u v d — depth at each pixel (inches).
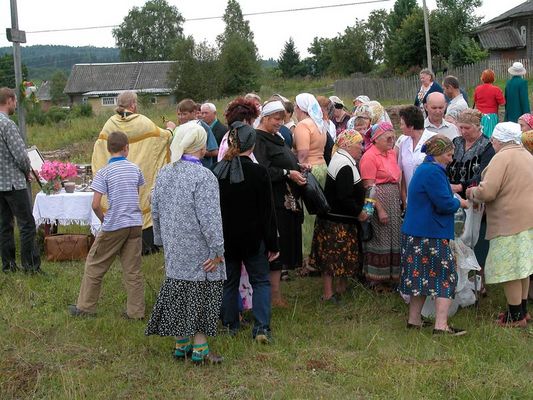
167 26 3435.0
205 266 183.5
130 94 317.7
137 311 229.9
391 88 1293.1
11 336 212.2
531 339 208.4
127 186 226.5
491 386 174.7
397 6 1953.7
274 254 204.7
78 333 216.1
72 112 1534.2
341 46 2268.7
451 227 209.0
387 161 245.0
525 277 212.7
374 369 188.4
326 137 273.1
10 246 282.0
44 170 313.6
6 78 2586.1
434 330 210.7
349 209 234.7
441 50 1593.3
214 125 312.5
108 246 228.5
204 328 186.1
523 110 438.3
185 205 181.5
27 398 172.1
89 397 172.6
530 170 215.2
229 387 178.2
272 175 224.1
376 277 246.5
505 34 1637.6
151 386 179.5
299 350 202.4
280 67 2952.8
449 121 268.1
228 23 3105.3
